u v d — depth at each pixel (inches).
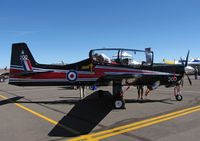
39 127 143.7
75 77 241.4
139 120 160.2
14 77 251.3
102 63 235.9
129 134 125.6
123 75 214.5
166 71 240.2
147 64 245.4
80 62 244.7
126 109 205.5
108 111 197.3
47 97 309.1
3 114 187.5
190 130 131.8
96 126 145.1
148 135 123.0
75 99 284.4
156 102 247.4
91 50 233.9
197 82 604.7
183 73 244.4
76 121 159.9
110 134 126.3
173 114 179.3
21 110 205.9
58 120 163.5
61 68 246.2
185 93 335.3
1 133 130.3
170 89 414.9
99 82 236.2
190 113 182.2
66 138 120.0
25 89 456.8
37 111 200.4
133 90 402.9
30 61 250.2
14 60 252.1
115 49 236.1
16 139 118.5
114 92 210.5
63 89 450.3
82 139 118.0
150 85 239.5
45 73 247.1
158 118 165.6
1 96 326.0
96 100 272.4
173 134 124.0
